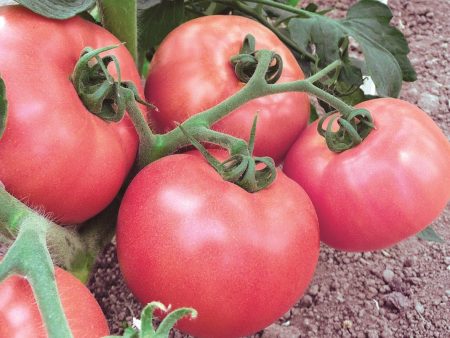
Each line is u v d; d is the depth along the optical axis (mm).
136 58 261
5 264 151
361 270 399
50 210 199
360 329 374
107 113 205
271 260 198
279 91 220
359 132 233
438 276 399
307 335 370
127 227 205
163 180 203
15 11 202
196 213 194
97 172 201
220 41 241
